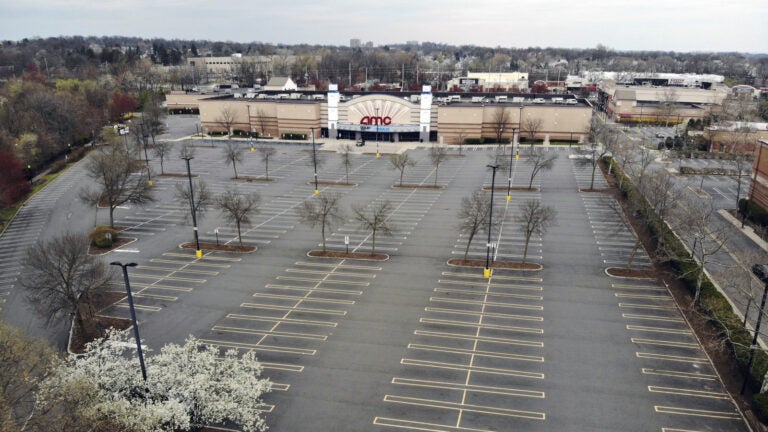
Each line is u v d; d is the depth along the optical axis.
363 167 92.00
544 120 112.75
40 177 88.62
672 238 49.19
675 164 88.81
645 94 150.25
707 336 35.41
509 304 40.72
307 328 37.50
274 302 41.59
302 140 117.69
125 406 24.45
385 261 49.66
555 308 40.00
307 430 26.94
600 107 170.88
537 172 85.62
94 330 37.53
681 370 31.86
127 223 62.53
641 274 45.78
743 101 138.50
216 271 47.84
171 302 41.78
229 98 129.00
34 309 40.09
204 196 58.25
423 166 92.44
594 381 30.89
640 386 30.38
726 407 28.47
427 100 112.19
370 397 29.62
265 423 27.45
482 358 33.44
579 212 64.25
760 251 49.97
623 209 64.69
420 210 66.12
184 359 27.97
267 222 61.81
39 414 24.33
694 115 138.12
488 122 113.06
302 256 51.16
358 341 35.66
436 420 27.67
